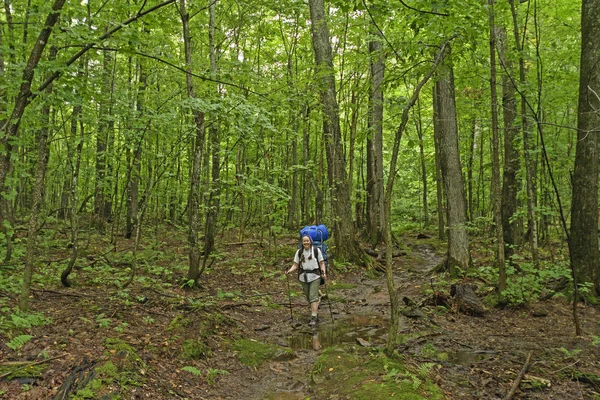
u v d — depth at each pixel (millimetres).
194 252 8969
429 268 14062
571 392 4441
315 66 12211
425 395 4070
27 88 5023
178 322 5855
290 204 20391
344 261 13023
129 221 15469
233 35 12547
